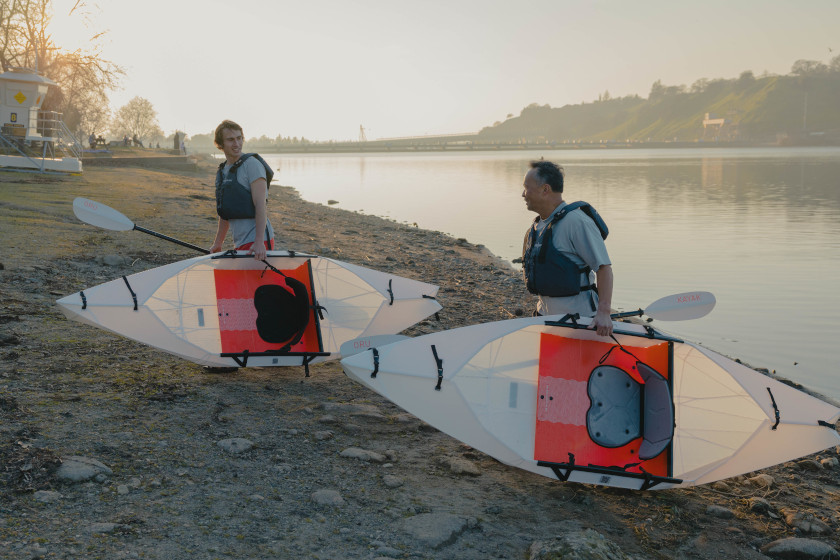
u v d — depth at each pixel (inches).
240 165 213.0
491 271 503.8
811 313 405.7
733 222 858.1
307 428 180.5
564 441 157.6
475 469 165.3
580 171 2501.2
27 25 1587.1
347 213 943.0
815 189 1439.5
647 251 628.7
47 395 181.2
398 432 186.2
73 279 312.2
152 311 207.0
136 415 176.1
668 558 135.3
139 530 124.3
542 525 142.1
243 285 223.3
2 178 781.3
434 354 157.9
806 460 198.8
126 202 675.4
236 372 223.8
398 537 130.6
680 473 156.0
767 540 146.9
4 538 116.4
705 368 159.2
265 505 138.4
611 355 165.0
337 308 231.6
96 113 2381.9
